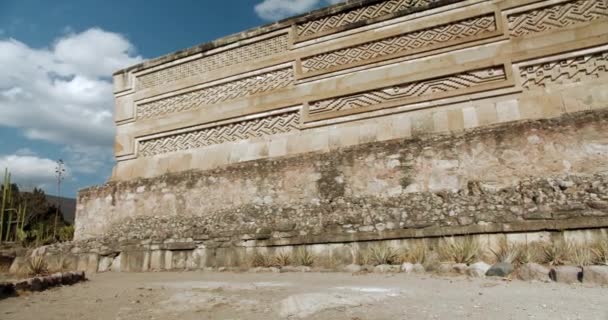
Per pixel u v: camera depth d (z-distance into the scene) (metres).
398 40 11.57
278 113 12.57
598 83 9.26
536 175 8.80
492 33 10.41
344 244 8.46
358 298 4.88
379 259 7.76
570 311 3.97
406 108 10.91
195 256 9.80
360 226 8.58
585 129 8.65
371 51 11.81
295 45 12.77
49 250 11.62
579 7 9.81
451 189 9.45
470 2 10.88
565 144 8.73
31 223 23.58
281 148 12.23
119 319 4.88
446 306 4.38
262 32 13.37
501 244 7.29
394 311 4.30
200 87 14.08
